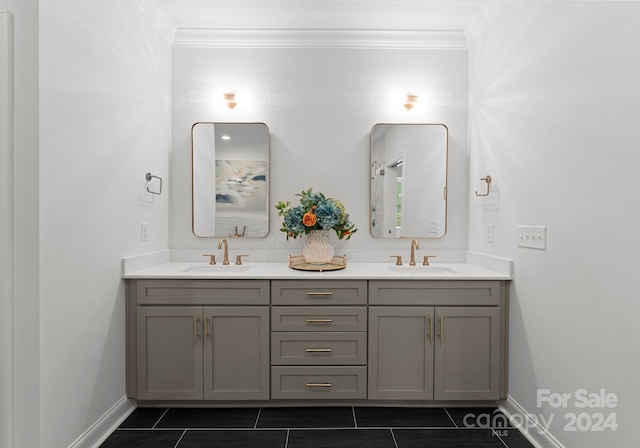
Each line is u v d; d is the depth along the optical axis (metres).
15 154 1.43
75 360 1.69
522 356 2.04
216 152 2.73
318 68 2.75
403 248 2.77
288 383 2.18
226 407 2.23
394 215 2.75
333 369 2.18
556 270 1.75
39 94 1.44
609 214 1.43
